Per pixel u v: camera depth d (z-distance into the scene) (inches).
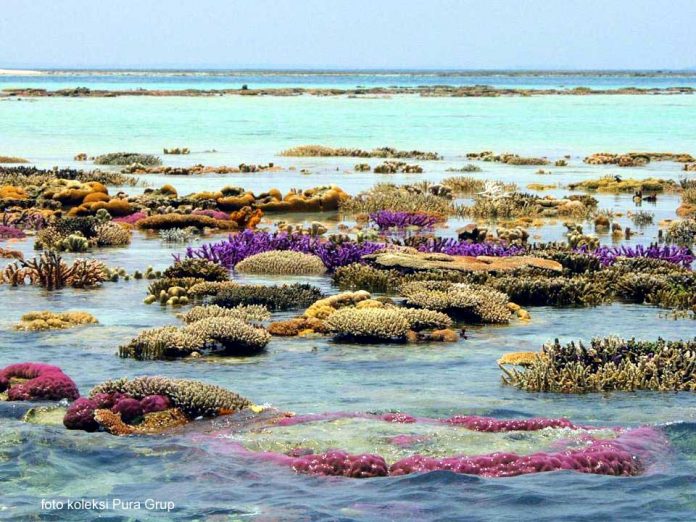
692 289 846.5
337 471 405.1
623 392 559.5
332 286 887.7
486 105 5093.5
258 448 438.3
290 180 1907.0
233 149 2618.1
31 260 1015.0
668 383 567.2
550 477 398.6
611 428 472.7
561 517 359.6
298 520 357.7
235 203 1408.7
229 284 845.2
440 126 3523.6
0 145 2625.5
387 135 3107.8
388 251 965.2
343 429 463.5
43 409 496.7
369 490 387.2
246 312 751.1
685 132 3260.3
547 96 6422.2
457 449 434.9
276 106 4894.2
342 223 1359.5
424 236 1147.3
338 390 557.0
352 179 1930.4
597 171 2146.9
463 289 804.6
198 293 834.8
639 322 756.0
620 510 366.3
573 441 444.8
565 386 558.3
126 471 411.5
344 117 4015.8
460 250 1013.2
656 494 382.6
